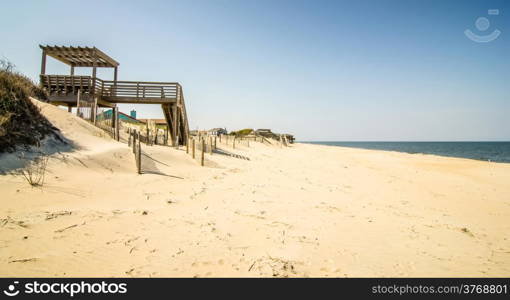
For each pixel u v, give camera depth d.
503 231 5.91
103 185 7.09
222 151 21.50
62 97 15.47
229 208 6.30
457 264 4.10
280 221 5.56
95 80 15.92
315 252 4.19
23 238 3.85
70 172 7.39
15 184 5.78
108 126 16.31
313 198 7.93
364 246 4.56
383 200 8.41
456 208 8.04
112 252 3.78
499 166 21.42
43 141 8.38
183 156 13.92
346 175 13.99
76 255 3.60
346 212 6.59
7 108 7.93
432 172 17.27
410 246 4.69
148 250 3.92
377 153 35.62
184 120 19.73
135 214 5.30
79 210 5.14
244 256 3.91
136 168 9.65
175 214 5.56
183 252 3.92
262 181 10.41
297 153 31.47
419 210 7.42
